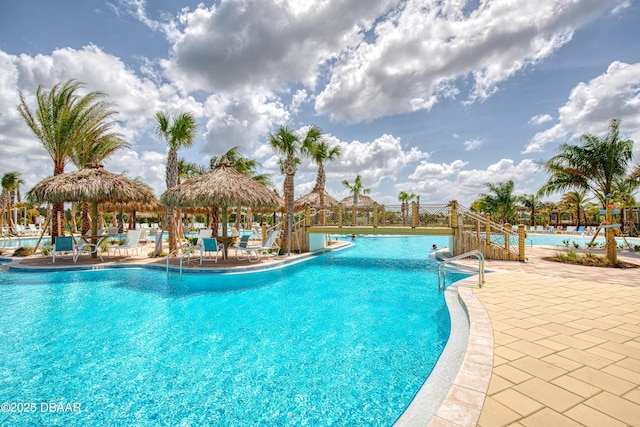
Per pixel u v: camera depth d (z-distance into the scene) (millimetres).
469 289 6266
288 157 13180
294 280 8625
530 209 41562
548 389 2500
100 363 3781
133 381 3367
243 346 4289
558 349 3309
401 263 11859
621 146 10523
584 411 2201
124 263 9852
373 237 26906
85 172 10578
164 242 18344
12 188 29828
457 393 2439
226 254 11125
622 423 2062
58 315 5555
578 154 11250
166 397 3072
